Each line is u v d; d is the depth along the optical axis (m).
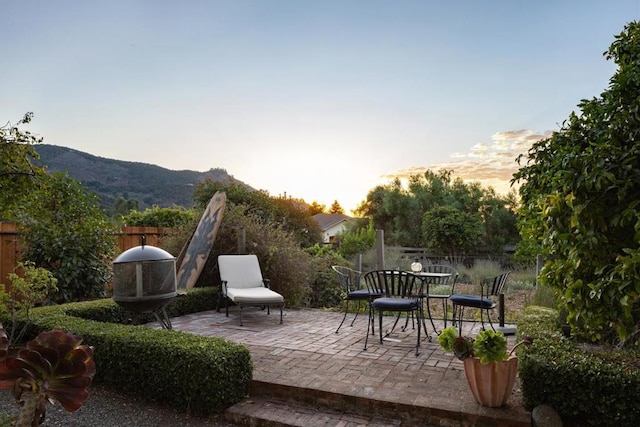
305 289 8.66
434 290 9.98
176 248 9.25
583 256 2.72
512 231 18.05
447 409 3.25
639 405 2.89
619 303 2.61
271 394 3.82
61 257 6.86
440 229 15.94
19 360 0.85
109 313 5.89
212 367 3.52
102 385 4.17
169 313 6.87
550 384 3.13
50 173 6.72
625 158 2.60
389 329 6.14
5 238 7.10
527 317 4.95
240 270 7.45
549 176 3.72
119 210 19.30
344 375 4.03
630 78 3.31
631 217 2.48
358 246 13.47
